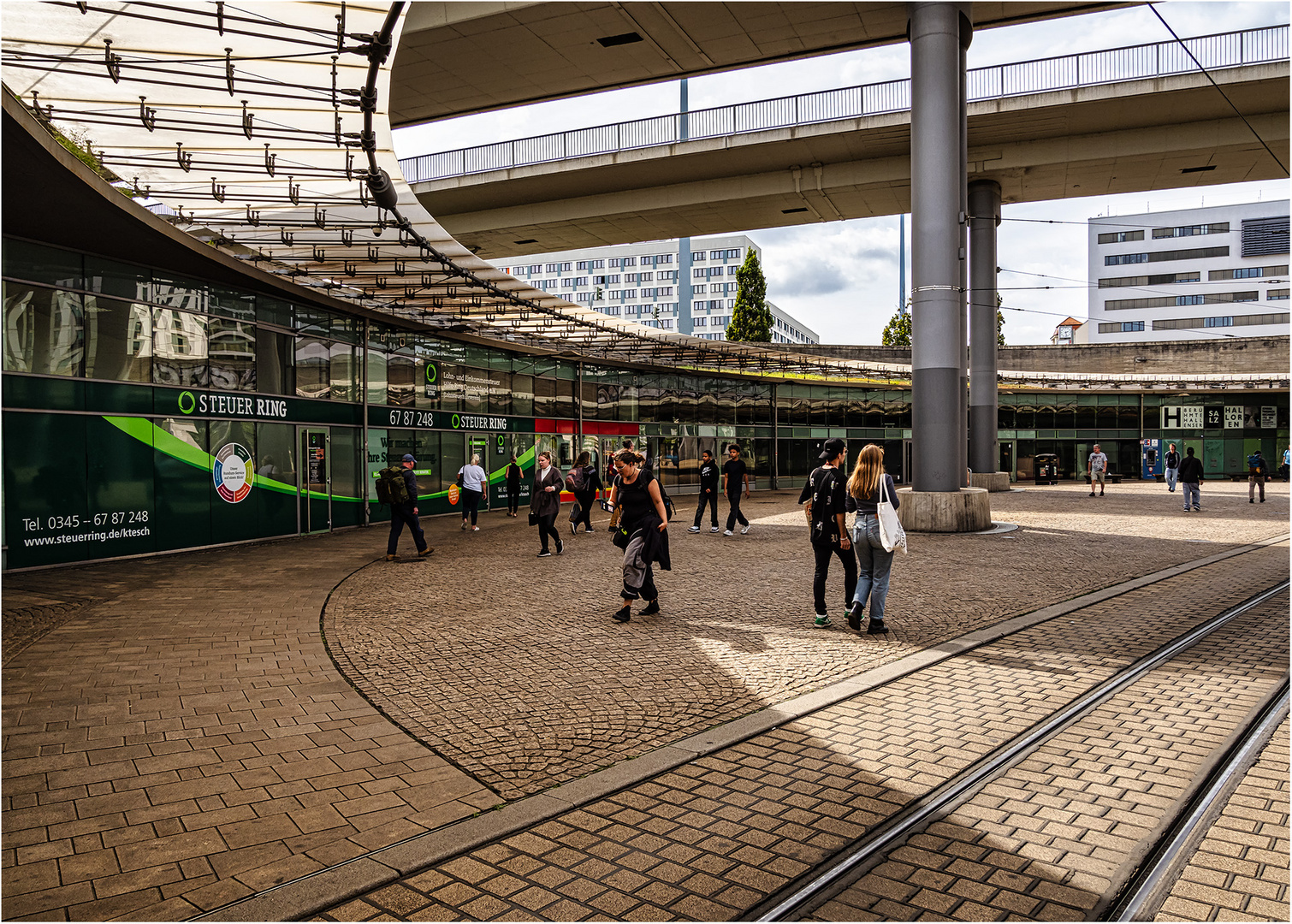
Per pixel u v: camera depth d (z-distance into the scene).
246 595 9.66
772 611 8.77
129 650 6.94
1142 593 9.84
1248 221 92.25
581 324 21.88
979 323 30.30
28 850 3.50
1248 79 23.05
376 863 3.37
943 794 4.10
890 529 7.47
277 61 8.32
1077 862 3.41
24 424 11.22
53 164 8.57
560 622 8.20
